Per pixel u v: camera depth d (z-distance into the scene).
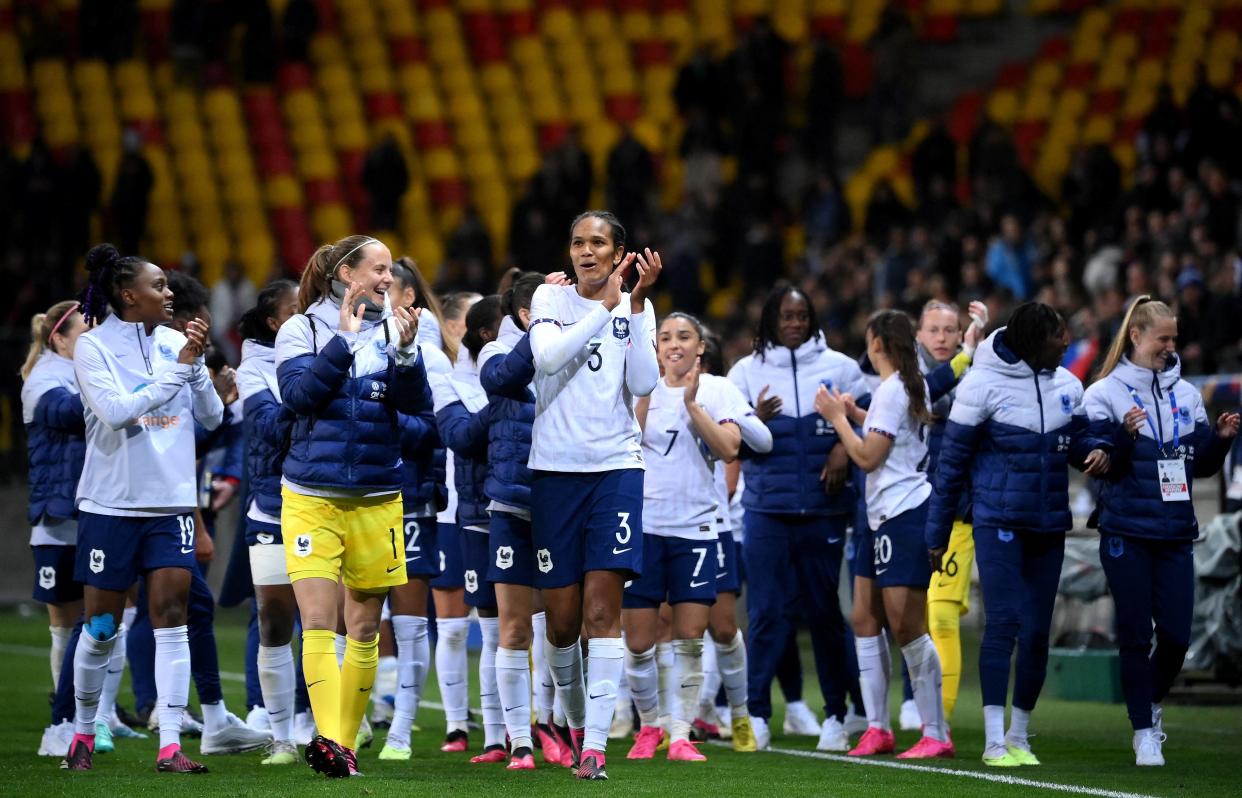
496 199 73.62
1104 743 24.70
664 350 22.88
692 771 20.56
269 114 72.75
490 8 81.62
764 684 24.38
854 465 25.36
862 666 23.62
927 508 22.78
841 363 25.12
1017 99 77.44
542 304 19.19
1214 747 23.86
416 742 24.92
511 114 77.25
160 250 67.62
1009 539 21.67
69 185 60.88
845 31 82.12
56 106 70.19
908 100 74.62
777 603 24.39
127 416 19.44
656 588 22.52
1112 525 22.02
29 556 55.66
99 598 19.97
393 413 19.03
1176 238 51.59
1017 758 21.62
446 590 23.58
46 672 35.03
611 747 24.31
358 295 18.59
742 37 71.62
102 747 22.50
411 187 72.44
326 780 18.86
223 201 69.75
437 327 23.92
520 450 20.56
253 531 21.06
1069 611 33.22
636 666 22.53
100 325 20.30
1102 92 76.69
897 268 56.22
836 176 67.38
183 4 71.50
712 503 22.88
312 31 73.00
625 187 66.06
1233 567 29.38
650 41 81.88
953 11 82.50
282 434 19.22
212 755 22.31
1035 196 64.44
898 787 18.95
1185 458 22.03
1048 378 21.77
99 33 71.50
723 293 66.69
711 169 69.50
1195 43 77.88
